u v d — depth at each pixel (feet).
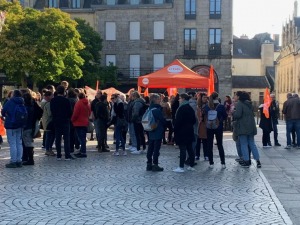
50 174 40.98
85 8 177.17
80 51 150.41
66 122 49.83
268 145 68.95
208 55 169.78
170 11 171.73
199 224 25.44
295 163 49.88
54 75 124.26
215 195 32.94
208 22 169.89
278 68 240.53
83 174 41.11
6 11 122.31
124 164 47.60
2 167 44.88
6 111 43.96
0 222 25.53
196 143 50.31
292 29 211.20
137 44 174.09
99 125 57.72
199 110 49.85
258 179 39.60
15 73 123.13
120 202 30.45
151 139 43.34
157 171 43.19
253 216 27.27
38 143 68.49
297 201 31.50
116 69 165.48
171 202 30.60
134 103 56.49
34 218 26.40
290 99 64.80
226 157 54.29
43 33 121.08
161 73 66.80
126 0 174.91
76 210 28.27
